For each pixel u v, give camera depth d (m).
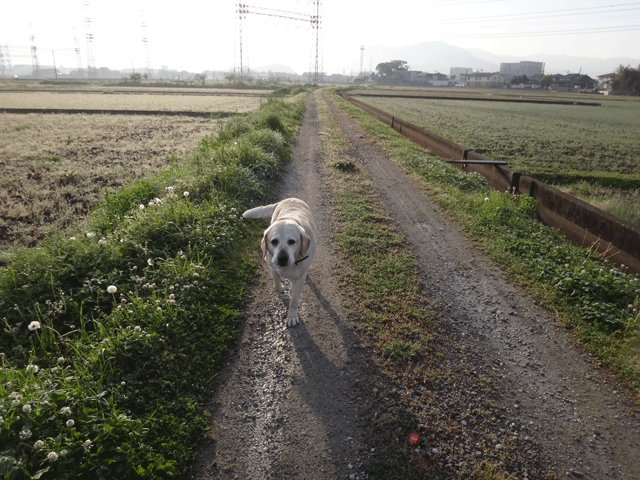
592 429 3.45
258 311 4.98
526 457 3.17
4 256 5.18
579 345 4.50
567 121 32.31
